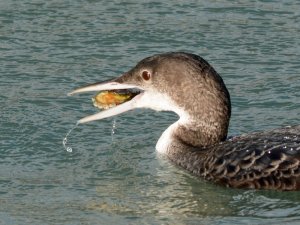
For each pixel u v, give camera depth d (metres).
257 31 21.09
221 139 16.73
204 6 22.05
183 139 16.81
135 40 20.84
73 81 19.36
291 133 15.84
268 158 15.33
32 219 15.06
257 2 22.16
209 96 16.64
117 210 15.34
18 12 21.83
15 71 19.72
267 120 18.09
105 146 17.44
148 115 18.55
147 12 21.84
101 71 19.72
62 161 16.94
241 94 18.97
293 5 22.03
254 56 20.23
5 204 15.52
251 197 15.35
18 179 16.31
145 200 15.70
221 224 14.83
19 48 20.53
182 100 16.77
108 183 16.23
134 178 16.38
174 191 15.89
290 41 20.72
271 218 14.91
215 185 15.74
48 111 18.42
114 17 21.64
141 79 17.02
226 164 15.66
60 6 22.09
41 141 17.53
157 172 16.53
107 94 17.20
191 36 20.97
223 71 19.75
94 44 20.70
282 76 19.50
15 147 17.31
